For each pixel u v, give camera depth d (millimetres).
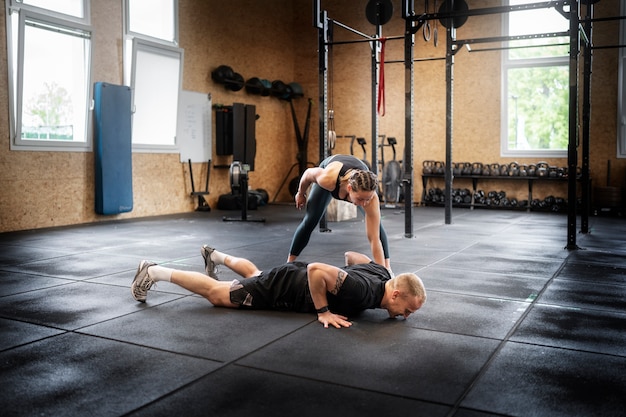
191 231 7016
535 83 10289
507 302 3393
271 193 11883
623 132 9688
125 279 4055
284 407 1916
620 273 4316
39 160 7375
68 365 2316
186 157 9727
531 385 2113
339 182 3379
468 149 10836
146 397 2000
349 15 11672
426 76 11094
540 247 5668
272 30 11773
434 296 3533
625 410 1901
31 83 7309
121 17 8352
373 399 1983
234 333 2732
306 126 11891
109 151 8047
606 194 9211
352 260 3223
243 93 11000
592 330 2822
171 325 2871
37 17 7113
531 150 10398
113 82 8297
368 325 2875
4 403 1954
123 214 8594
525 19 10273
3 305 3297
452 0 7293
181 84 9445
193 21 9750
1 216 6957
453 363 2342
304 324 2875
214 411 1887
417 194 11250
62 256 5086
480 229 7234
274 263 4746
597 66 9773
